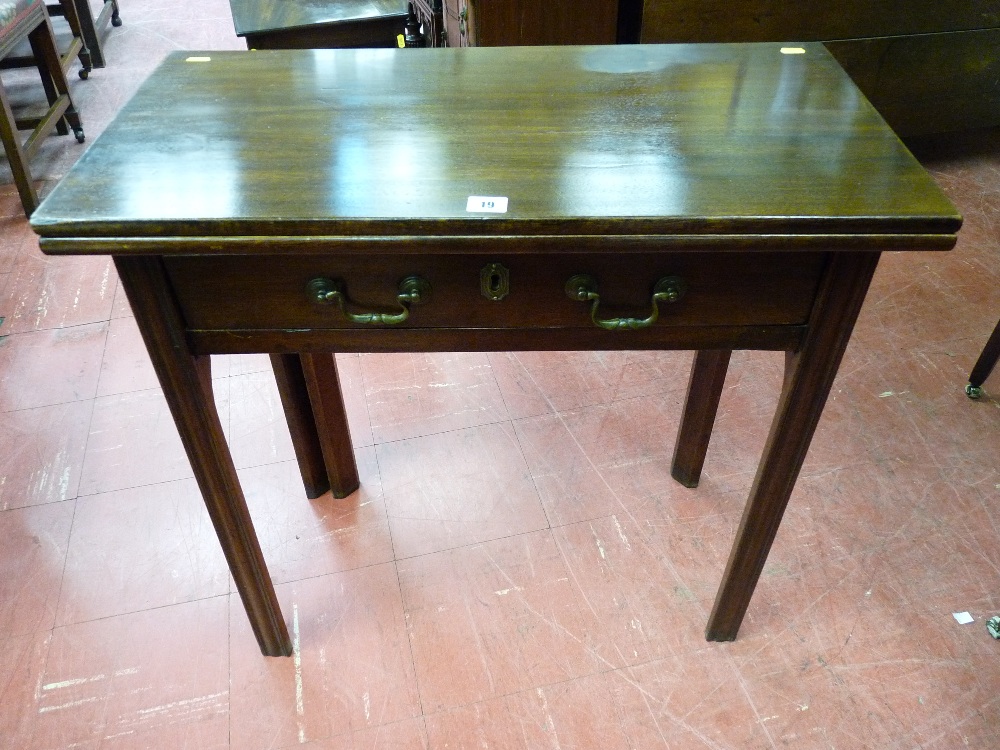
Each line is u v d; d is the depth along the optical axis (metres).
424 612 1.36
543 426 1.71
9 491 1.57
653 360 1.89
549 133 0.94
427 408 1.76
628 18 2.05
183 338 0.89
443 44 2.23
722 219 0.77
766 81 1.09
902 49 2.29
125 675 1.27
